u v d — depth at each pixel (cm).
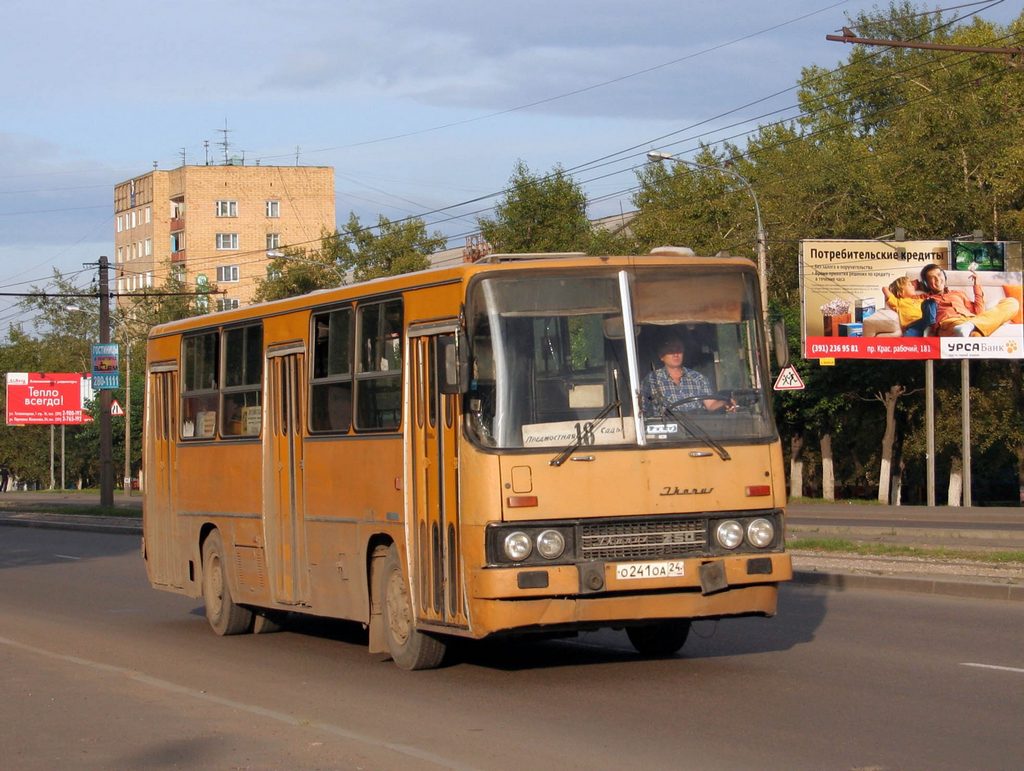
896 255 4138
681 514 1000
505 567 966
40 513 4481
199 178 10481
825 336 4144
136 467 8731
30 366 10156
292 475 1302
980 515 3406
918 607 1505
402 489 1096
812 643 1243
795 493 5272
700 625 1383
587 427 995
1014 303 4122
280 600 1333
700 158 5547
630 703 964
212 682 1130
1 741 867
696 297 1040
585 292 1020
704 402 1024
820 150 5631
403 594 1121
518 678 1091
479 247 5722
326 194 10712
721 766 761
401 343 1105
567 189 5231
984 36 4759
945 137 4534
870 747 799
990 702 938
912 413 4981
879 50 6531
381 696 1028
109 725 915
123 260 11712
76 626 1566
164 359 1620
